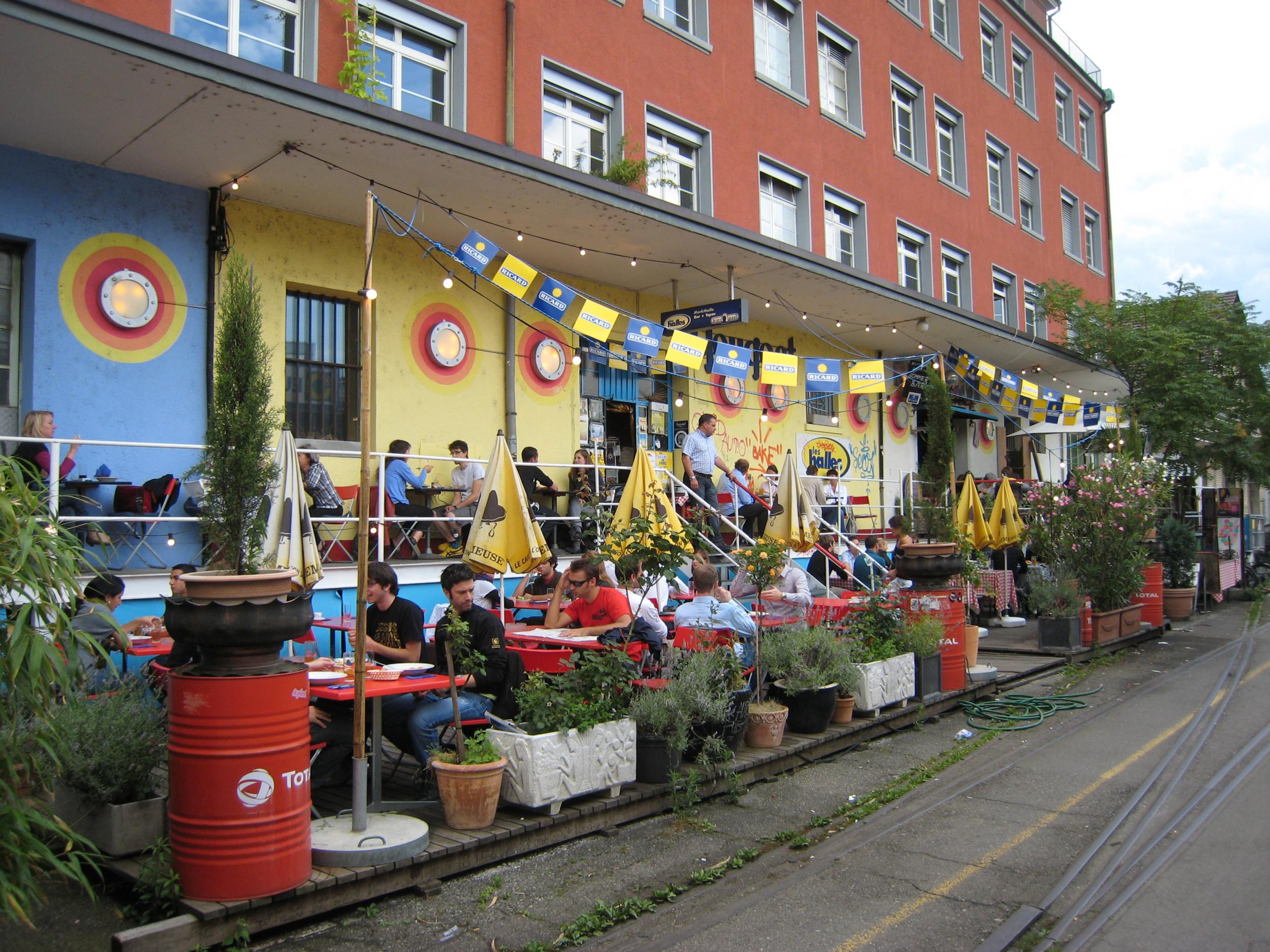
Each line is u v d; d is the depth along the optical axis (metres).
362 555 5.32
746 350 11.44
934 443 14.24
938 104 21.69
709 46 15.22
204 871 4.49
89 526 7.87
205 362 9.39
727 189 15.40
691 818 6.46
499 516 7.58
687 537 7.51
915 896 5.17
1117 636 13.82
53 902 4.83
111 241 8.87
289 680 4.70
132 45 6.85
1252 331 20.78
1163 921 4.78
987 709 9.70
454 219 10.54
